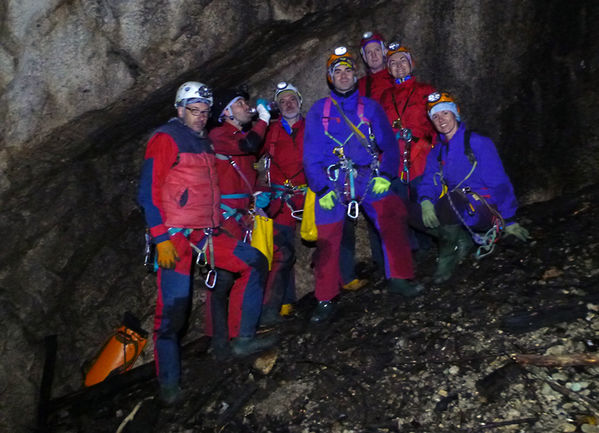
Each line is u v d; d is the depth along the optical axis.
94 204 4.77
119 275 4.77
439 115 4.06
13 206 4.58
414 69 5.05
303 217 4.25
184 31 4.68
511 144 4.97
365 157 4.07
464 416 3.04
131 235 4.85
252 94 4.90
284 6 4.95
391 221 4.14
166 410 3.87
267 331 4.37
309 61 4.97
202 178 3.72
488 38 4.98
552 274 3.76
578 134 4.72
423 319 3.83
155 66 4.71
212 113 4.02
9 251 4.55
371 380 3.49
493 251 4.20
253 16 4.89
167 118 4.94
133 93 4.71
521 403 2.99
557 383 3.02
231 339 4.19
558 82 4.83
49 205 4.65
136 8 4.50
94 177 4.79
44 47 4.40
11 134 4.47
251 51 5.04
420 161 4.38
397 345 3.68
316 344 3.97
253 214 4.09
